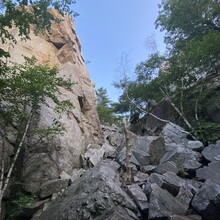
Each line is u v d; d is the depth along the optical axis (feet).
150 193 26.35
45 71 40.27
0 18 32.71
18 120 41.04
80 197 26.53
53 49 98.63
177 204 25.73
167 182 28.45
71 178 39.58
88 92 81.05
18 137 40.34
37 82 36.91
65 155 47.39
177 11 77.82
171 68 59.26
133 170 35.45
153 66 66.74
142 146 40.78
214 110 53.16
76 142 54.34
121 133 82.07
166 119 66.28
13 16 33.96
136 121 83.71
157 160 39.34
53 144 46.21
